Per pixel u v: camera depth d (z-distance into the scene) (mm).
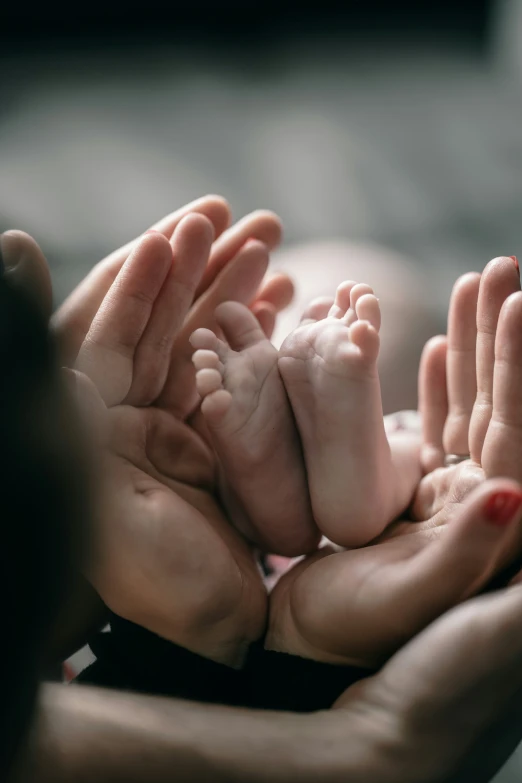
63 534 366
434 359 690
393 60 3611
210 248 616
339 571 561
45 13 3801
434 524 618
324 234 2365
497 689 478
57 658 644
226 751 454
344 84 3410
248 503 634
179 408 664
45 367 379
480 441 608
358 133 3000
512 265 590
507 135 2961
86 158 2809
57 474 363
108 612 660
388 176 2689
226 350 608
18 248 596
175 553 535
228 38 3816
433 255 2227
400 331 1040
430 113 3141
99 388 597
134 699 483
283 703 573
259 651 592
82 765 437
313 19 3977
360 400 583
